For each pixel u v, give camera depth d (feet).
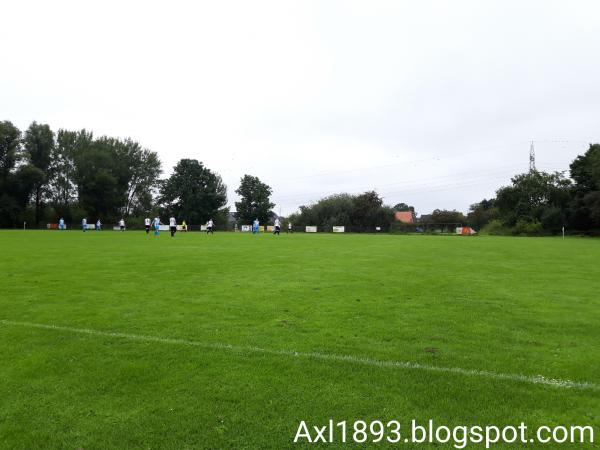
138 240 106.93
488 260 58.59
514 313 26.11
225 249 75.97
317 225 295.07
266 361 17.62
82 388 15.12
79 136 289.74
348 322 23.80
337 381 15.69
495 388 15.16
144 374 16.30
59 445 11.76
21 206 258.37
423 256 64.49
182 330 22.07
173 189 313.12
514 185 243.19
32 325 22.93
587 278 40.93
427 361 17.72
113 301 29.07
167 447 11.66
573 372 16.62
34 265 48.65
